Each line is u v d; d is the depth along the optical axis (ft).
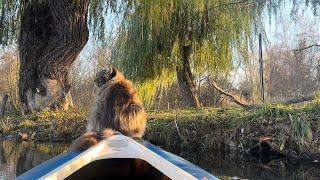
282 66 83.87
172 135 36.14
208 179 11.53
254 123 33.55
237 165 28.48
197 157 31.48
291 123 31.73
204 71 57.06
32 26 49.34
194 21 52.49
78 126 41.81
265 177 24.99
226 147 33.94
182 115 39.04
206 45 54.70
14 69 89.92
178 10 52.60
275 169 27.45
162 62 54.34
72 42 47.55
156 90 59.62
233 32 54.03
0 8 48.24
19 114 51.31
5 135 43.37
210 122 35.32
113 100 19.49
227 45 54.49
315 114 32.12
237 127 33.99
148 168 13.23
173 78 57.88
